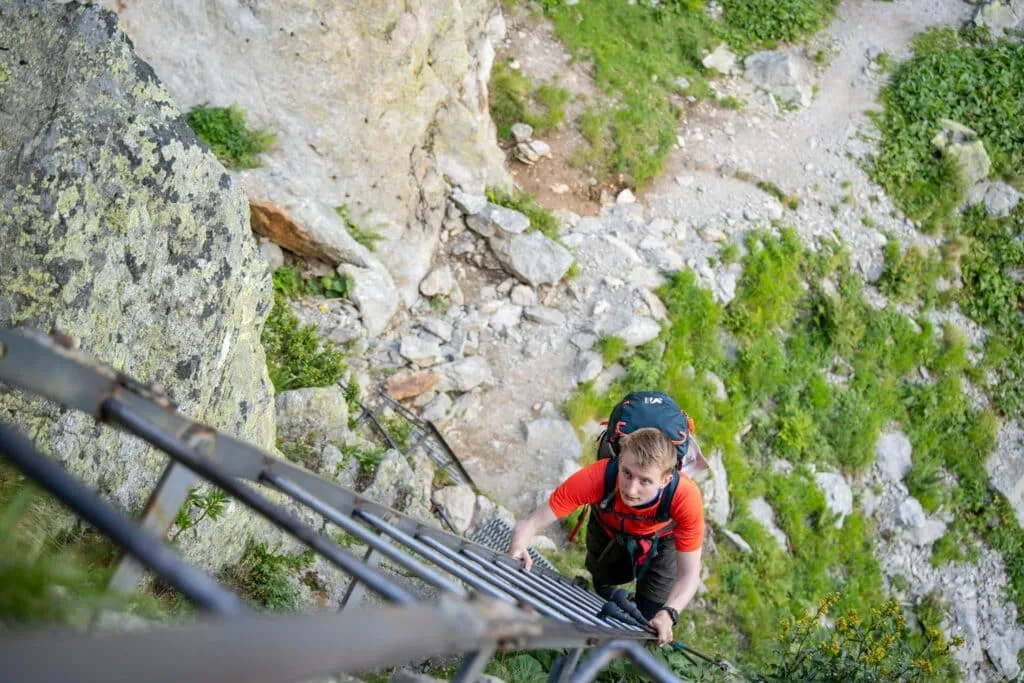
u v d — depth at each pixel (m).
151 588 3.68
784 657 6.90
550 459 10.77
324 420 7.71
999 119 17.78
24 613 1.17
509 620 1.33
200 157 4.88
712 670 6.76
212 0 9.90
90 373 1.76
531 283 11.98
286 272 10.38
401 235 11.21
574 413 11.20
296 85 10.32
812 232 15.11
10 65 4.46
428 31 11.27
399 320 11.09
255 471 2.21
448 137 11.99
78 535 3.48
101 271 4.32
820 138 16.48
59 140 4.26
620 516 4.89
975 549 14.09
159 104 4.77
